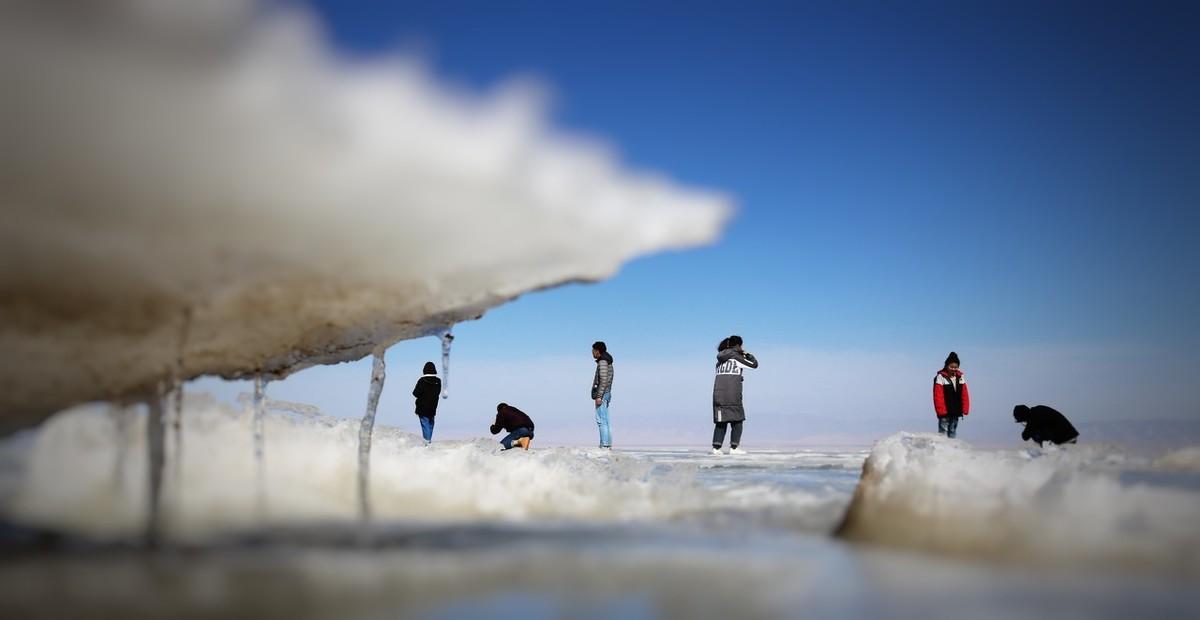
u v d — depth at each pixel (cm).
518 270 235
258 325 245
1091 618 136
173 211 178
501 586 162
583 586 163
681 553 199
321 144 175
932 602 148
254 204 180
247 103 165
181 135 164
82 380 230
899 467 264
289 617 138
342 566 178
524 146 200
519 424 1167
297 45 171
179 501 231
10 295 196
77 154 162
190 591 154
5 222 175
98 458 231
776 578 169
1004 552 185
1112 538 185
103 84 154
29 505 210
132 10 154
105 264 193
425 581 166
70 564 174
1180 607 142
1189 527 188
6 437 225
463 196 196
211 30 161
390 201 190
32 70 149
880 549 204
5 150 158
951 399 1303
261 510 237
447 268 228
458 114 191
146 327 220
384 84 182
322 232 193
